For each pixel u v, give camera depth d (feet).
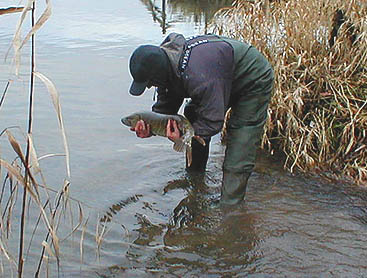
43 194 14.32
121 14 40.63
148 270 11.34
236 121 13.92
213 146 18.65
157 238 12.71
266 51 19.04
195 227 13.29
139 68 11.94
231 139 14.07
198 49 12.25
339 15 18.83
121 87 23.48
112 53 28.78
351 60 18.24
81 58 27.66
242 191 14.32
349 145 16.33
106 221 13.32
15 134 18.04
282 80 18.24
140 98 22.38
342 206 14.51
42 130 18.70
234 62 13.03
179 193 15.12
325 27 19.03
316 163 16.88
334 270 11.50
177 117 12.45
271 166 16.94
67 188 8.36
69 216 13.30
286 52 18.76
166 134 12.53
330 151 17.19
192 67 12.01
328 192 15.30
